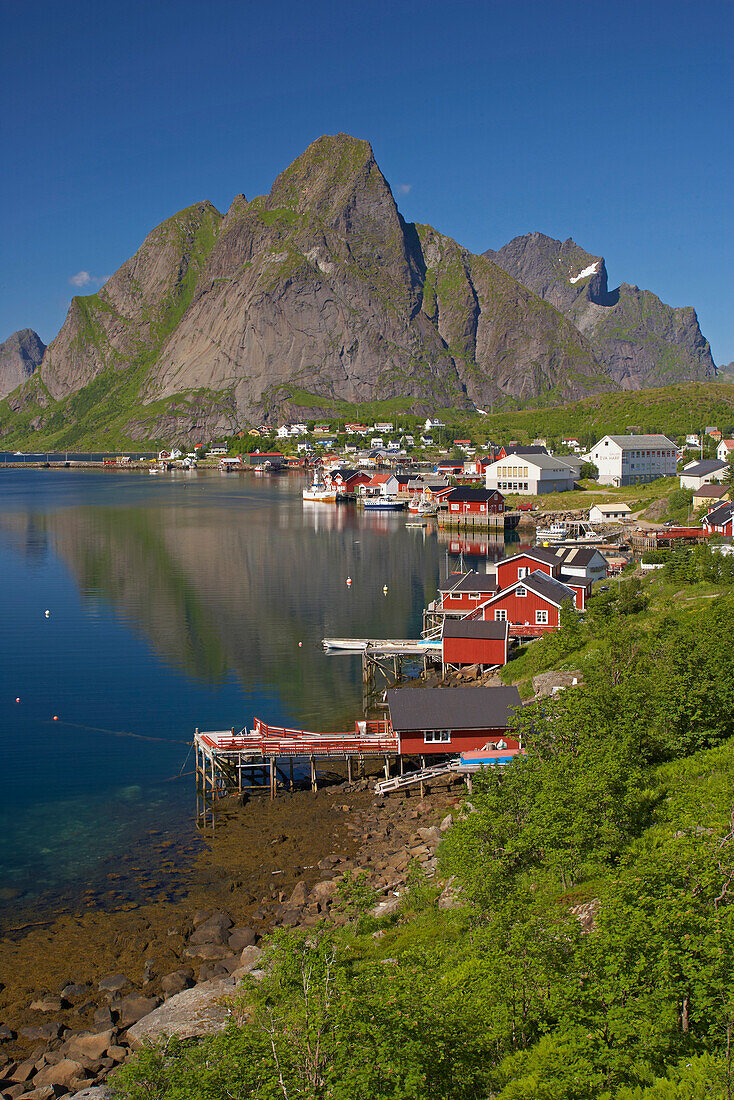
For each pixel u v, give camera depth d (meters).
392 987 24.42
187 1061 24.14
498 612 84.75
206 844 50.16
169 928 40.81
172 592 118.81
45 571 134.12
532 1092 21.97
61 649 90.62
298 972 25.30
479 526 181.00
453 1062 22.88
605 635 70.88
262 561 143.38
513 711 58.12
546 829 34.56
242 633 96.62
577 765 38.09
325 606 109.75
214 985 34.72
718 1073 21.66
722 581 87.19
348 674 82.00
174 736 66.94
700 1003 22.97
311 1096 21.12
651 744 45.84
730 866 26.14
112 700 74.88
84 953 39.25
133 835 51.25
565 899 31.86
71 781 58.91
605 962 24.45
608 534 153.12
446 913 35.94
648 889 25.92
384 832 50.75
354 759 62.94
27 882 45.69
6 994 36.38
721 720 47.59
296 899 42.91
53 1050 32.34
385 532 181.12
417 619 102.56
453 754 57.53
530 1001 24.84
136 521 197.75
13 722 69.75
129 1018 33.94
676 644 51.12
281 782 59.84
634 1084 22.31
